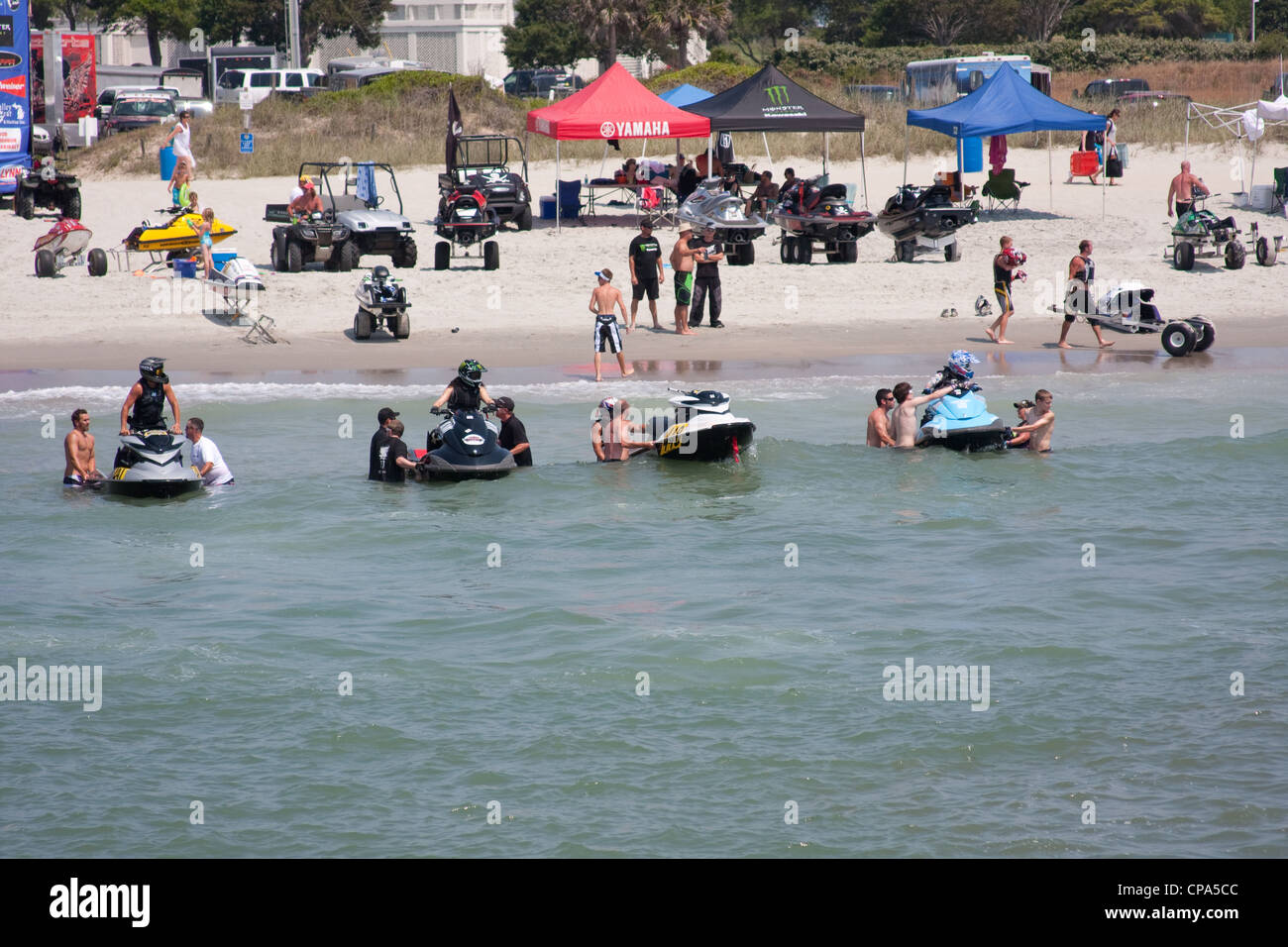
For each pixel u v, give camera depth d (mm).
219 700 20953
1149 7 177000
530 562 28016
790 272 65250
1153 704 20922
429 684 21688
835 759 19156
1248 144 93688
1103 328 55750
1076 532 30281
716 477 34344
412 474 33812
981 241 72188
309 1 157125
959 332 55156
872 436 36875
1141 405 42469
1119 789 18312
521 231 72438
